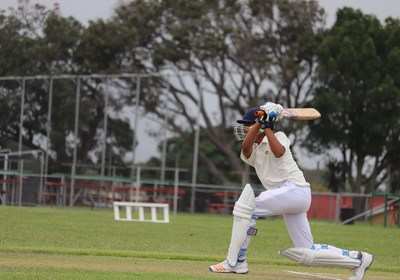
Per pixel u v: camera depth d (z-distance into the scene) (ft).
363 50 433.48
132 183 372.58
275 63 487.20
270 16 483.10
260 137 101.04
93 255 125.70
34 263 106.01
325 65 437.99
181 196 378.73
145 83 418.51
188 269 106.22
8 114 377.50
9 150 361.30
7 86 378.12
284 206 100.22
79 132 384.68
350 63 433.48
